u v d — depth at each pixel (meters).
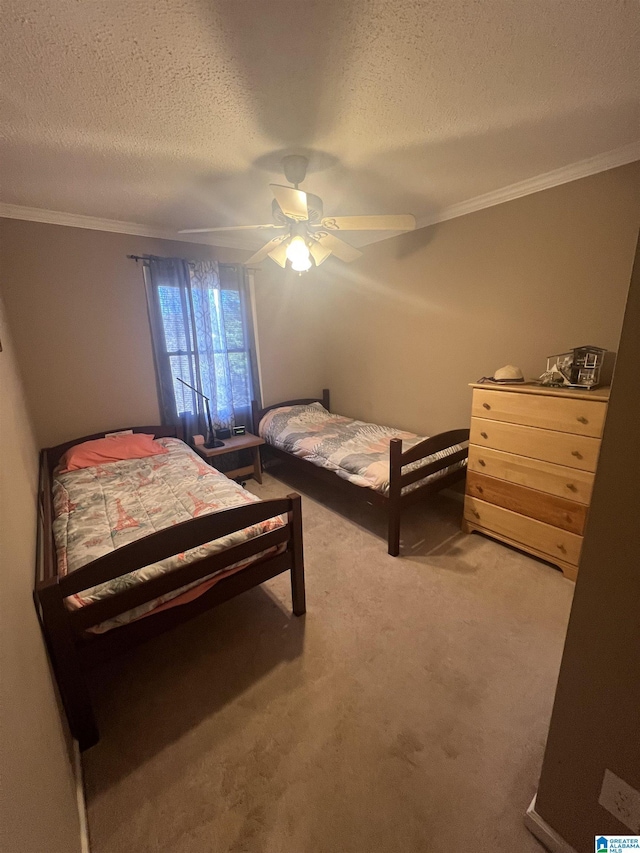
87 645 1.32
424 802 1.15
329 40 1.16
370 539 2.64
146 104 1.44
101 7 0.99
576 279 2.31
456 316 3.02
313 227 2.15
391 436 3.24
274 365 4.03
